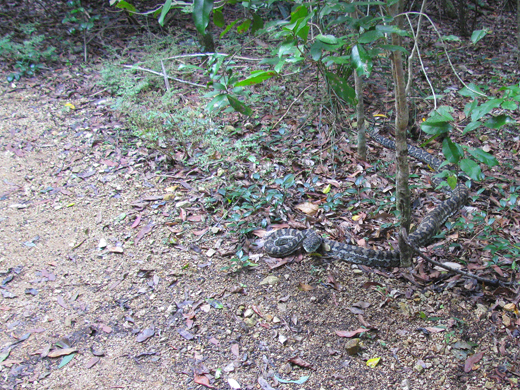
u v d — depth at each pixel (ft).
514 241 16.67
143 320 14.03
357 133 21.22
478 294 14.66
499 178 20.54
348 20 10.36
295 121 23.88
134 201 19.02
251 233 17.58
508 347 12.98
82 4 35.60
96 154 21.84
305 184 19.60
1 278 15.46
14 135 22.98
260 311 14.29
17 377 12.32
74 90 26.99
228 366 12.60
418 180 21.15
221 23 12.41
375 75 27.02
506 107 9.21
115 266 16.03
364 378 12.30
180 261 16.22
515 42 33.83
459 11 34.73
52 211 18.51
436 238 17.54
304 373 12.44
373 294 14.92
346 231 17.71
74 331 13.70
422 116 25.02
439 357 12.85
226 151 21.20
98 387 12.06
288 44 10.22
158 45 29.89
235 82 12.35
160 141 22.33
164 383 12.17
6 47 28.84
